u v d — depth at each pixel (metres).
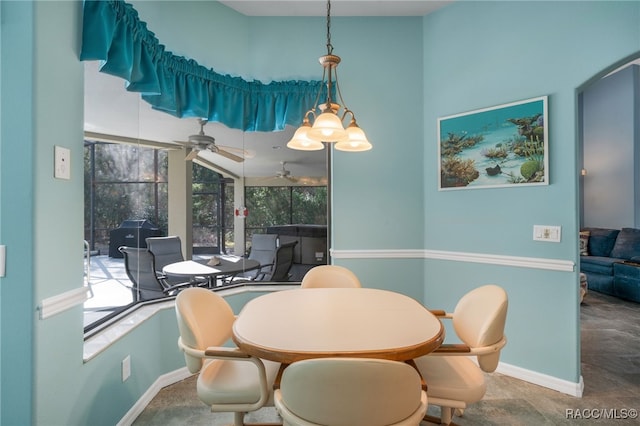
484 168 2.59
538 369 2.35
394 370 0.99
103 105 2.12
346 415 1.00
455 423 1.91
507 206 2.49
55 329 1.40
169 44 2.45
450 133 2.76
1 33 1.29
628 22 2.01
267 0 2.72
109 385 1.74
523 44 2.41
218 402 1.45
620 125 5.79
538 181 2.34
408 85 2.94
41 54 1.32
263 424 1.84
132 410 1.94
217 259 2.86
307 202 3.09
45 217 1.34
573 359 2.21
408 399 1.04
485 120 2.58
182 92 2.39
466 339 1.72
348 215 2.91
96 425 1.64
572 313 2.22
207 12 2.68
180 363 2.43
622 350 2.92
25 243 1.28
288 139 3.08
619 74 5.79
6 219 1.29
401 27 2.93
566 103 2.24
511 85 2.46
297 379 1.03
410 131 2.94
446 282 2.81
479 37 2.61
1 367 1.29
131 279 2.32
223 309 1.83
